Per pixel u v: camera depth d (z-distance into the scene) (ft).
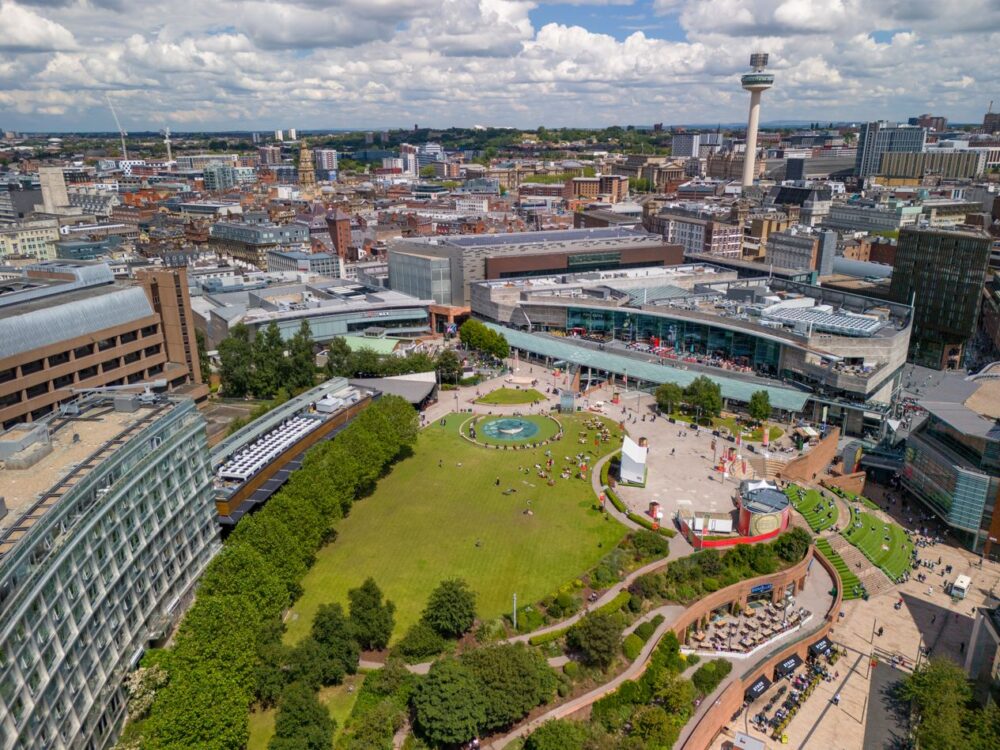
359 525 550.36
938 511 624.59
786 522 554.87
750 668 444.14
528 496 595.88
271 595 408.46
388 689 381.60
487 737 374.22
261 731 361.30
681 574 490.08
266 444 597.93
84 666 331.77
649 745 372.58
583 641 413.39
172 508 433.89
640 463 615.57
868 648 481.87
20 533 309.01
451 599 421.59
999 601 528.63
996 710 387.14
